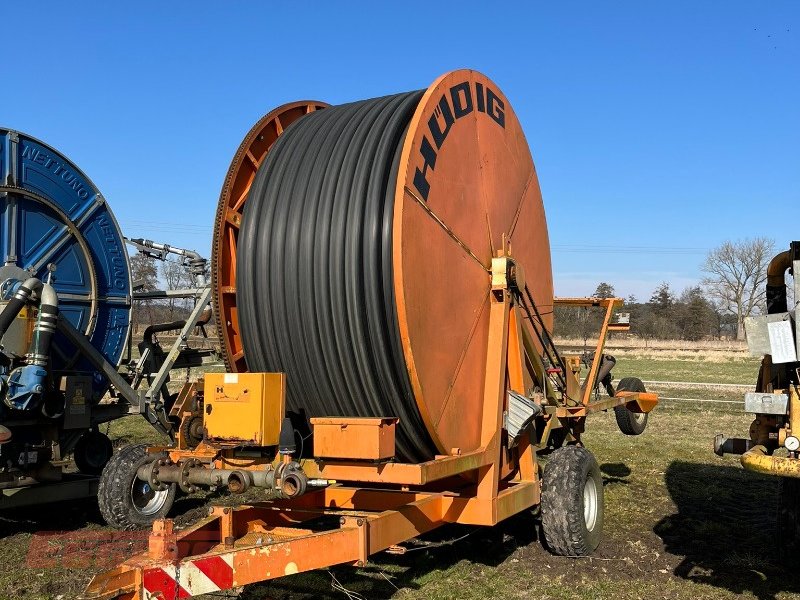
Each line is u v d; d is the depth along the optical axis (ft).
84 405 24.03
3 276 22.81
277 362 17.42
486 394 18.35
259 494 27.91
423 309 15.92
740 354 153.28
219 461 15.48
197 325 28.76
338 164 17.10
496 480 17.21
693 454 37.37
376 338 15.96
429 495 16.99
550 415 21.27
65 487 23.31
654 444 40.83
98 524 24.02
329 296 16.29
